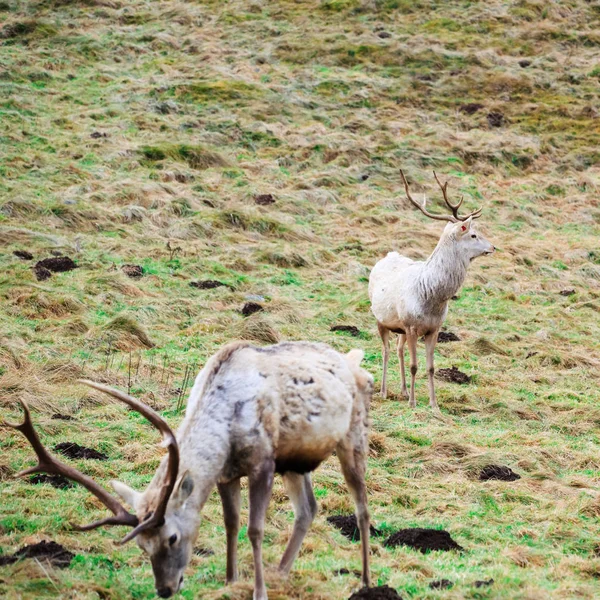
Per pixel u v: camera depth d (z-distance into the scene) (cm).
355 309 6000
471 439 4112
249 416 2305
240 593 2341
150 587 2433
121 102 9838
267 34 12262
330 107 10400
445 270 4475
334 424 2445
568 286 7031
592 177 9431
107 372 4434
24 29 11562
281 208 7881
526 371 5334
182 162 8606
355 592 2434
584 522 3281
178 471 2181
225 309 5794
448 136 9881
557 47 12181
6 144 8356
